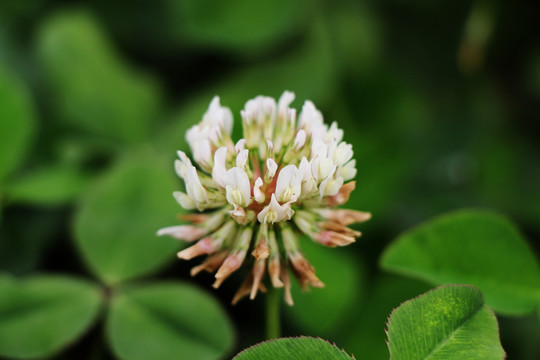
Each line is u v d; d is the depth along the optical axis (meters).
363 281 0.18
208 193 0.15
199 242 0.15
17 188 0.18
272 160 0.15
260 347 0.14
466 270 0.16
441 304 0.15
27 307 0.16
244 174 0.15
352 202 0.18
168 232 0.15
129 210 0.17
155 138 0.19
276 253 0.15
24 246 0.18
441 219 0.16
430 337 0.15
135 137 0.19
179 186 0.18
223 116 0.15
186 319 0.16
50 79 0.19
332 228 0.15
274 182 0.15
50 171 0.19
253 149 0.15
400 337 0.15
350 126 0.19
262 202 0.15
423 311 0.15
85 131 0.19
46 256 0.18
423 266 0.16
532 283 0.16
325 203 0.15
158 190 0.17
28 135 0.18
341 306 0.17
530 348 0.18
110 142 0.19
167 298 0.17
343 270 0.18
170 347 0.16
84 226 0.17
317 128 0.15
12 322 0.16
